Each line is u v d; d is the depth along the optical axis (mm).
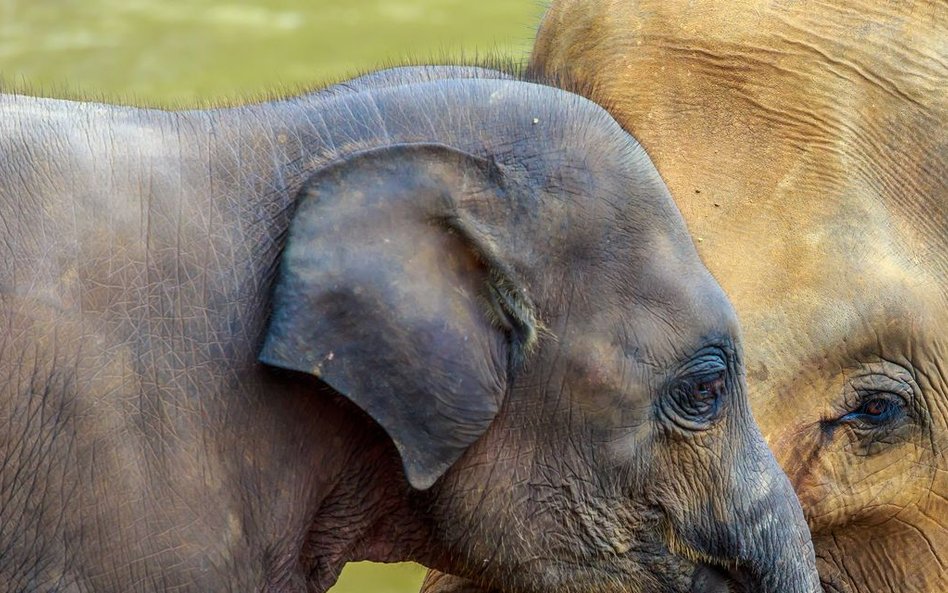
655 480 6758
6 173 6105
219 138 6496
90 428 5984
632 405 6609
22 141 6188
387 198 6117
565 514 6676
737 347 6766
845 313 7426
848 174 7535
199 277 6246
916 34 7727
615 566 6797
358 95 6609
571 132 6527
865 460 7738
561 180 6453
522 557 6695
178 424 6125
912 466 7789
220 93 23312
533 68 7707
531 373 6516
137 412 6066
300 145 6520
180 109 6633
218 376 6211
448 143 6438
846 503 7766
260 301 6297
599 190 6496
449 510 6633
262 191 6422
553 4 8227
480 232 6250
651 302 6578
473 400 6168
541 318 6469
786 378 7434
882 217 7566
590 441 6621
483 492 6602
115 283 6113
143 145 6363
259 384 6273
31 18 27906
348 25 27828
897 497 7859
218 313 6242
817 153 7535
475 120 6484
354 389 6055
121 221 6184
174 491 6090
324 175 6137
